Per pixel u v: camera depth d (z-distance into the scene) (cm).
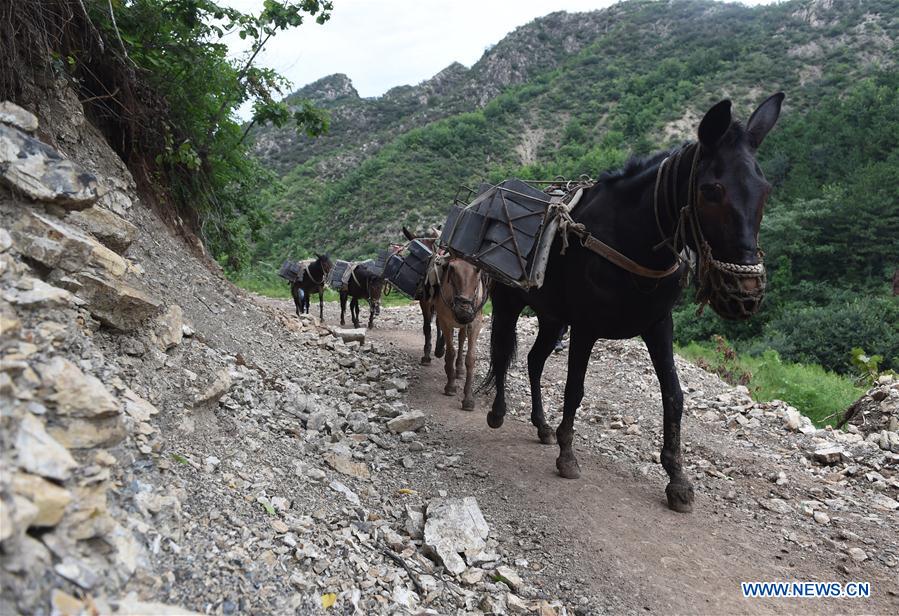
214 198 869
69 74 531
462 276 618
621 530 392
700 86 9269
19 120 304
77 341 276
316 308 1902
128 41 576
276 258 5647
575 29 15575
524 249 437
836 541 397
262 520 290
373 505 379
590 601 321
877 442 584
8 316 224
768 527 412
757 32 11162
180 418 337
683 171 377
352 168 9650
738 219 336
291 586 250
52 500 173
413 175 7131
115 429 231
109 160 579
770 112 363
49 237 289
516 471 473
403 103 14138
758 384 1082
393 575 299
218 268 765
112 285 328
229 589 226
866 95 6200
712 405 734
